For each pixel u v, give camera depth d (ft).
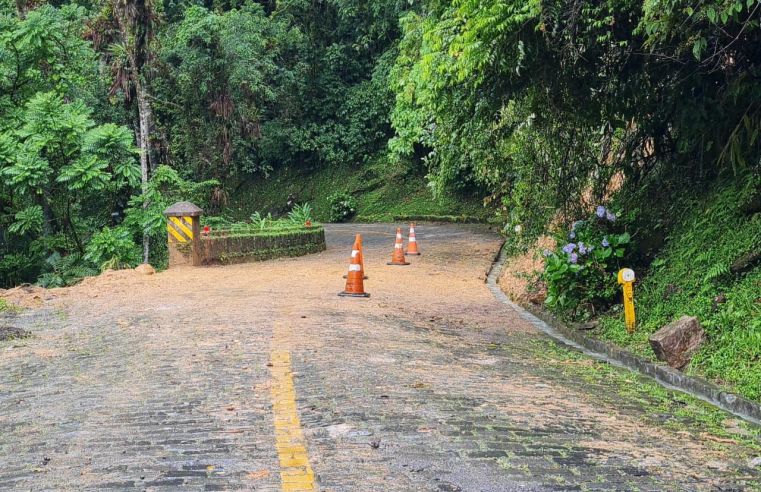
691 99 31.94
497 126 39.78
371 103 140.77
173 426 17.49
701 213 33.01
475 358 26.91
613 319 32.89
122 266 64.59
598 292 34.68
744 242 29.19
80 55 78.95
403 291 44.24
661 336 26.05
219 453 15.47
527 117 37.96
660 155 37.32
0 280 69.72
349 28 143.23
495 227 99.45
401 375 22.93
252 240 63.52
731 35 28.71
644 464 15.57
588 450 16.33
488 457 15.43
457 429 17.35
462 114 38.19
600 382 24.56
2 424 18.21
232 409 18.86
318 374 22.63
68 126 63.98
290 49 139.33
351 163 144.87
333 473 14.28
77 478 14.15
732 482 14.76
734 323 26.22
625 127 36.04
